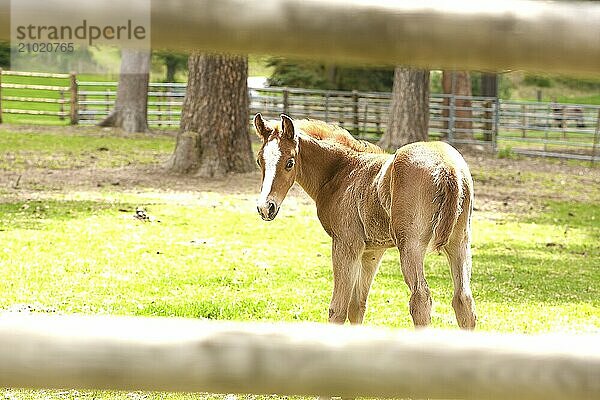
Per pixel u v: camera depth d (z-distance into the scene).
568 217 18.00
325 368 1.33
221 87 20.97
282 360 1.32
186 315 9.45
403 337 1.34
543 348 1.33
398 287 11.30
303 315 9.66
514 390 1.33
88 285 10.53
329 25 1.27
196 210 16.30
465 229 6.74
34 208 15.62
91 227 14.19
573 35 1.28
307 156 7.28
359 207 7.01
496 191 21.08
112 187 18.69
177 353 1.30
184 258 12.35
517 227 16.58
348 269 7.11
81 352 1.29
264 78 40.50
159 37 1.25
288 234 14.59
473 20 1.28
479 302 10.59
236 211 16.50
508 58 1.30
